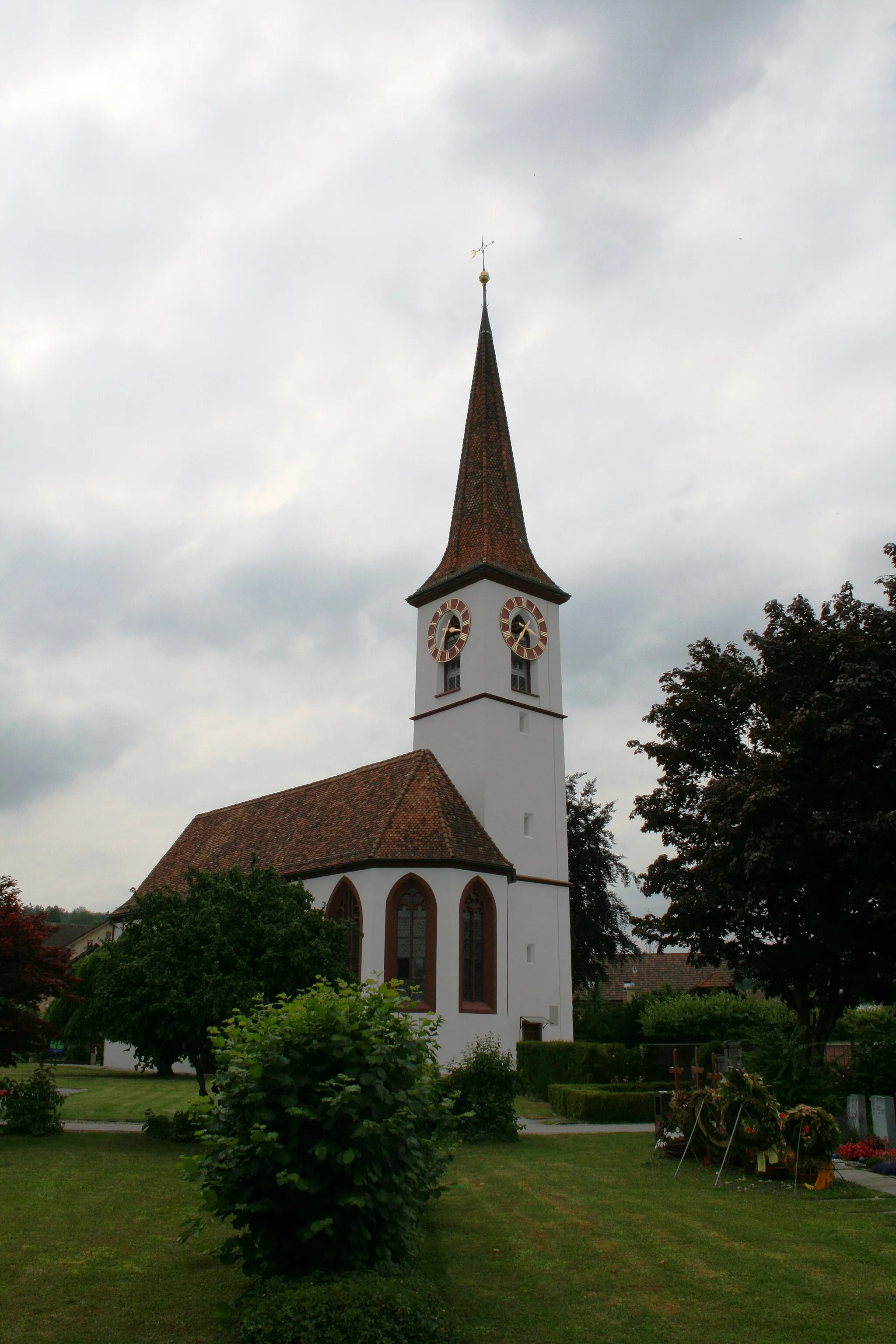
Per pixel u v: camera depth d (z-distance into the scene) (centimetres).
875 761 2672
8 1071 4497
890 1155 1848
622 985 6800
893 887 2503
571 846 5459
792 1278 1099
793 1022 2792
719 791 2772
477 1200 1523
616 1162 1912
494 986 3800
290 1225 965
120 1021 2216
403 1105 1023
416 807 4038
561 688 4912
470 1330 931
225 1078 1014
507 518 5112
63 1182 1571
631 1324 953
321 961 2327
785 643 2980
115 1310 959
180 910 2345
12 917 2158
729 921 2942
